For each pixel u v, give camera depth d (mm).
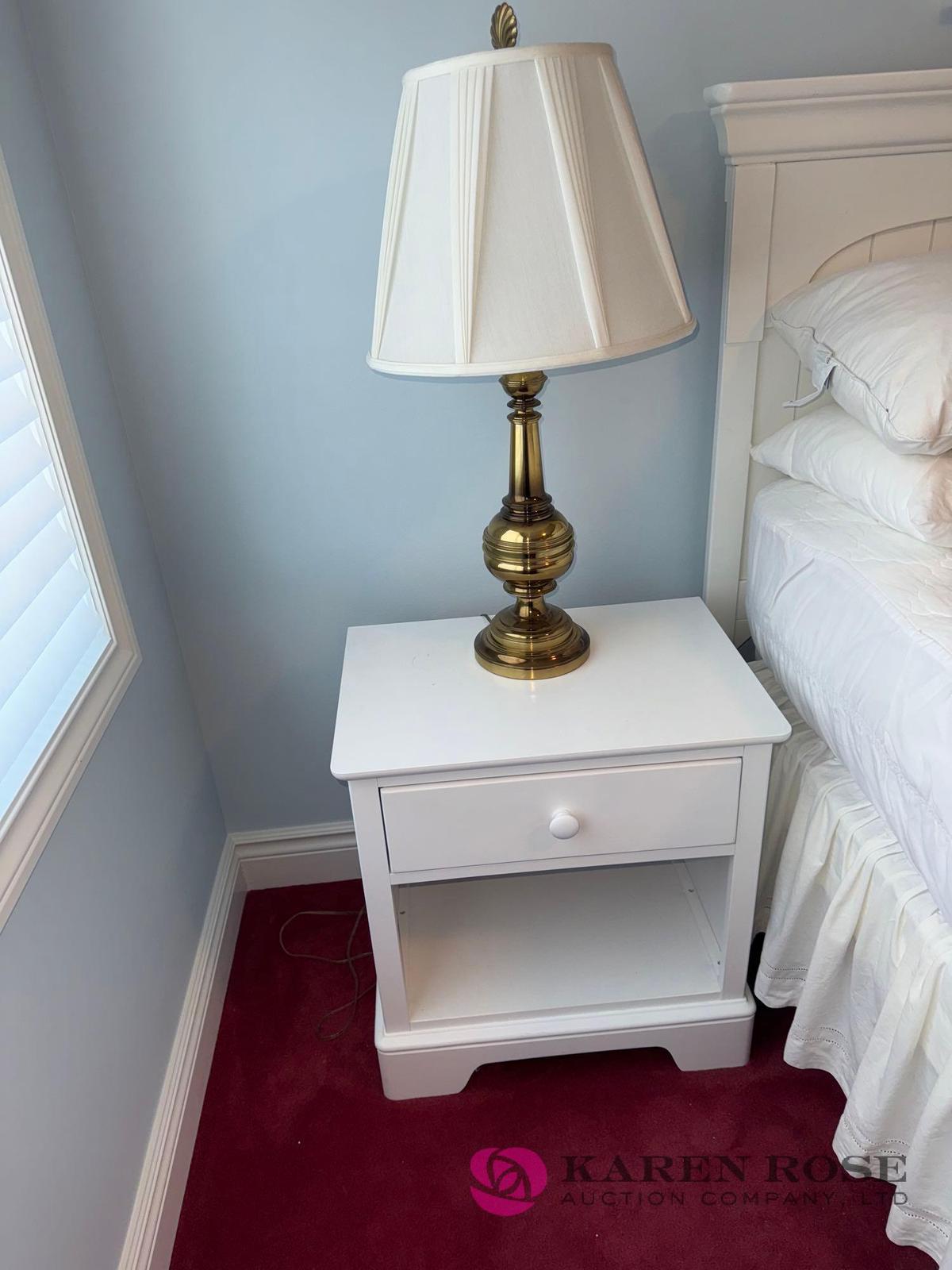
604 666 1236
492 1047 1283
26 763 933
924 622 953
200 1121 1309
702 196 1291
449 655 1293
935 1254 1010
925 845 906
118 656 1205
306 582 1506
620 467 1450
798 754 1248
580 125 882
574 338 914
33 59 1153
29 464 1022
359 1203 1191
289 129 1214
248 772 1649
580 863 1176
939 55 1247
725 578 1471
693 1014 1285
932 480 1009
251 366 1347
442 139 893
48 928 940
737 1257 1107
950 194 1233
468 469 1436
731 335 1298
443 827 1126
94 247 1256
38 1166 858
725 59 1224
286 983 1522
